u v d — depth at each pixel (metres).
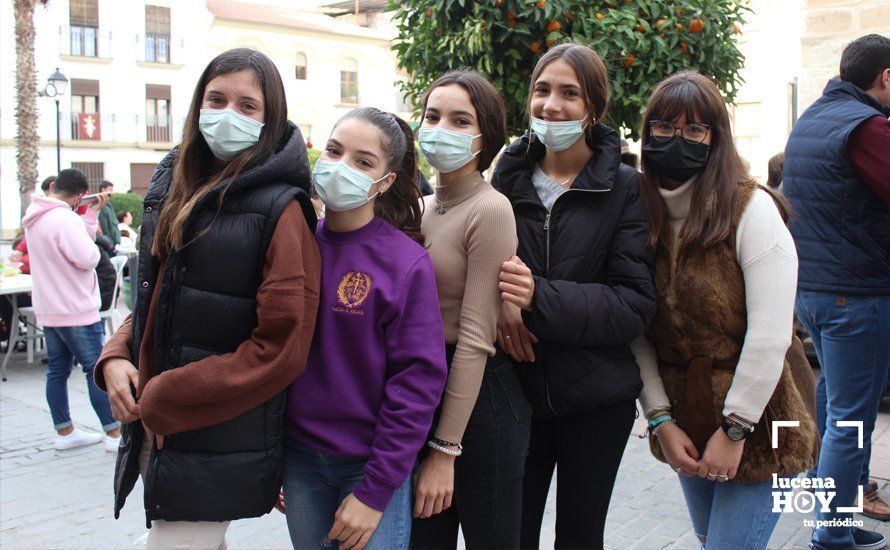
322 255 1.89
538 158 2.26
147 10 29.61
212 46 29.47
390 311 1.80
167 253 1.81
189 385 1.66
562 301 1.91
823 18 5.73
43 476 4.28
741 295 2.01
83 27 28.55
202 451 1.73
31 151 17.55
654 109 2.05
